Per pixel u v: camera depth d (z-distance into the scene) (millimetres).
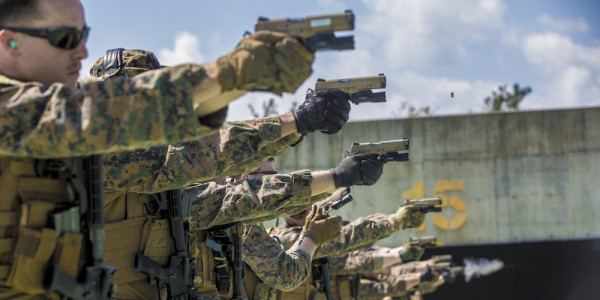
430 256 13609
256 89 2365
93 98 2268
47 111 2248
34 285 2436
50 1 2523
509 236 13625
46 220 2463
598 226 13523
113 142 2268
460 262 13625
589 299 13562
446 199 13578
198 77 2318
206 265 4375
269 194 4367
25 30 2514
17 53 2545
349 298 8195
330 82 3467
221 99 2424
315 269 6449
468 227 13617
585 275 13555
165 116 2285
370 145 4602
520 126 13641
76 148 2264
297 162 13555
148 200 3686
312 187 4488
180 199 3801
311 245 5359
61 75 2629
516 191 13617
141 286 3625
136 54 4184
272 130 3875
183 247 3770
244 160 3850
